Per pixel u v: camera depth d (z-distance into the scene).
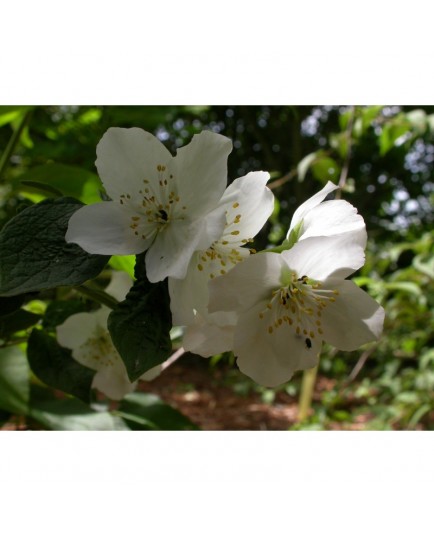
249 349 0.11
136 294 0.10
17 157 0.33
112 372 0.15
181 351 0.17
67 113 0.31
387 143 0.28
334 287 0.11
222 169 0.10
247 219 0.11
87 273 0.10
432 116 0.26
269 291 0.11
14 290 0.09
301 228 0.11
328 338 0.11
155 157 0.10
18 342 0.16
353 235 0.10
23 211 0.10
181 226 0.10
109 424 0.17
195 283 0.10
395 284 0.34
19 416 0.18
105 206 0.10
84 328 0.15
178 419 0.19
